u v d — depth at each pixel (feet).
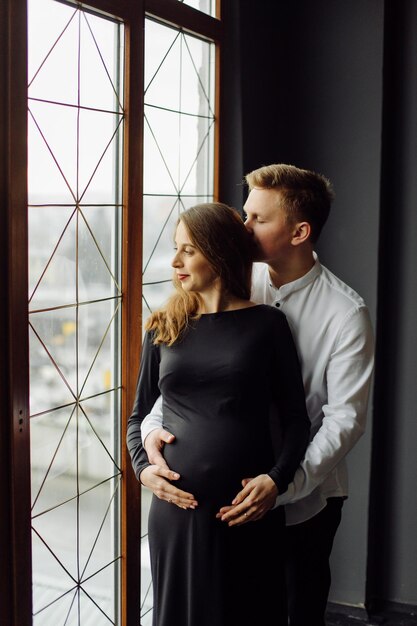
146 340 6.96
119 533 8.05
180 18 8.40
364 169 10.25
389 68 10.23
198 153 9.17
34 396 6.62
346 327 6.98
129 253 7.80
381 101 10.05
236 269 6.63
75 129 6.97
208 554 6.39
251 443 6.46
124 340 7.88
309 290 7.16
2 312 6.13
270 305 7.24
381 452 10.78
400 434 10.68
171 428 6.64
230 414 6.46
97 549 7.72
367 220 10.30
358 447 10.48
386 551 10.87
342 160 10.37
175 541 6.49
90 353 7.40
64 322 6.98
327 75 10.33
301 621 7.55
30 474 6.51
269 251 6.92
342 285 7.20
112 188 7.59
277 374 6.72
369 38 10.02
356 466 10.52
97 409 7.57
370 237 10.31
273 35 10.28
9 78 5.99
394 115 10.33
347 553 10.66
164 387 6.68
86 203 7.20
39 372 6.66
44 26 6.49
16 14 6.00
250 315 6.63
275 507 6.73
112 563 7.99
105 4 7.13
